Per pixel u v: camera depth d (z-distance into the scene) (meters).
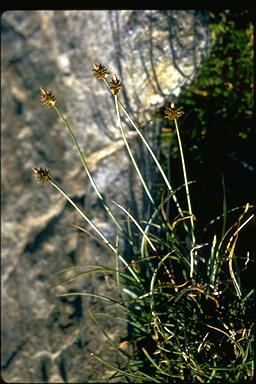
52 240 0.84
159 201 0.84
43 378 0.84
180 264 0.73
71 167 0.83
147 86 0.84
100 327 0.80
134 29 0.84
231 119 0.88
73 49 0.83
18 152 0.84
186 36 0.86
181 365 0.67
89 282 0.82
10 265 0.85
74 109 0.83
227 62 0.88
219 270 0.70
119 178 0.83
